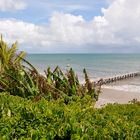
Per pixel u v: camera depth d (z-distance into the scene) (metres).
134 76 68.38
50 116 6.12
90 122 5.88
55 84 12.77
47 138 5.63
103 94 24.73
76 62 184.50
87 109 6.86
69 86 12.53
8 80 11.89
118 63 169.75
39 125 5.89
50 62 186.75
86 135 5.32
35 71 12.43
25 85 11.62
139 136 5.45
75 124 5.65
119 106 7.56
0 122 6.02
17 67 12.29
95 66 136.50
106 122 5.86
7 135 5.62
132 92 30.44
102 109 6.99
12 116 6.38
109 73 92.69
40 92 11.57
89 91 13.07
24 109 6.45
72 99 10.84
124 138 5.43
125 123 5.77
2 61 13.74
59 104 7.54
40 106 6.73
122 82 54.28
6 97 7.70
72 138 5.43
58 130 5.69
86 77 13.27
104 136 5.32
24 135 5.74
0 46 14.16
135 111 6.99
